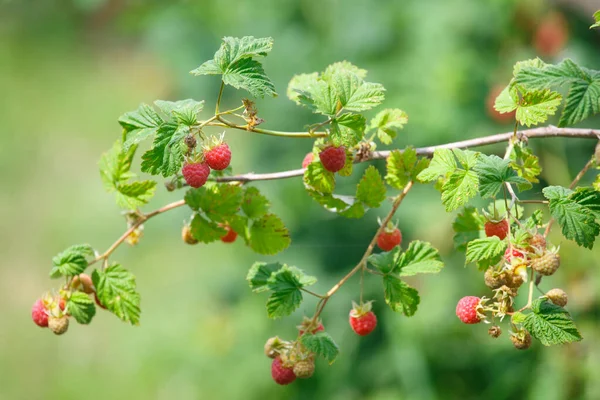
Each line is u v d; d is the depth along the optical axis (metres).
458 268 2.00
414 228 2.01
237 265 2.39
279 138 2.19
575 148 1.97
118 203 1.41
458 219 1.38
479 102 2.05
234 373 2.28
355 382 2.09
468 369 2.01
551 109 1.35
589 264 1.83
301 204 2.18
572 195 1.31
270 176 1.39
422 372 1.99
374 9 2.23
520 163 1.37
